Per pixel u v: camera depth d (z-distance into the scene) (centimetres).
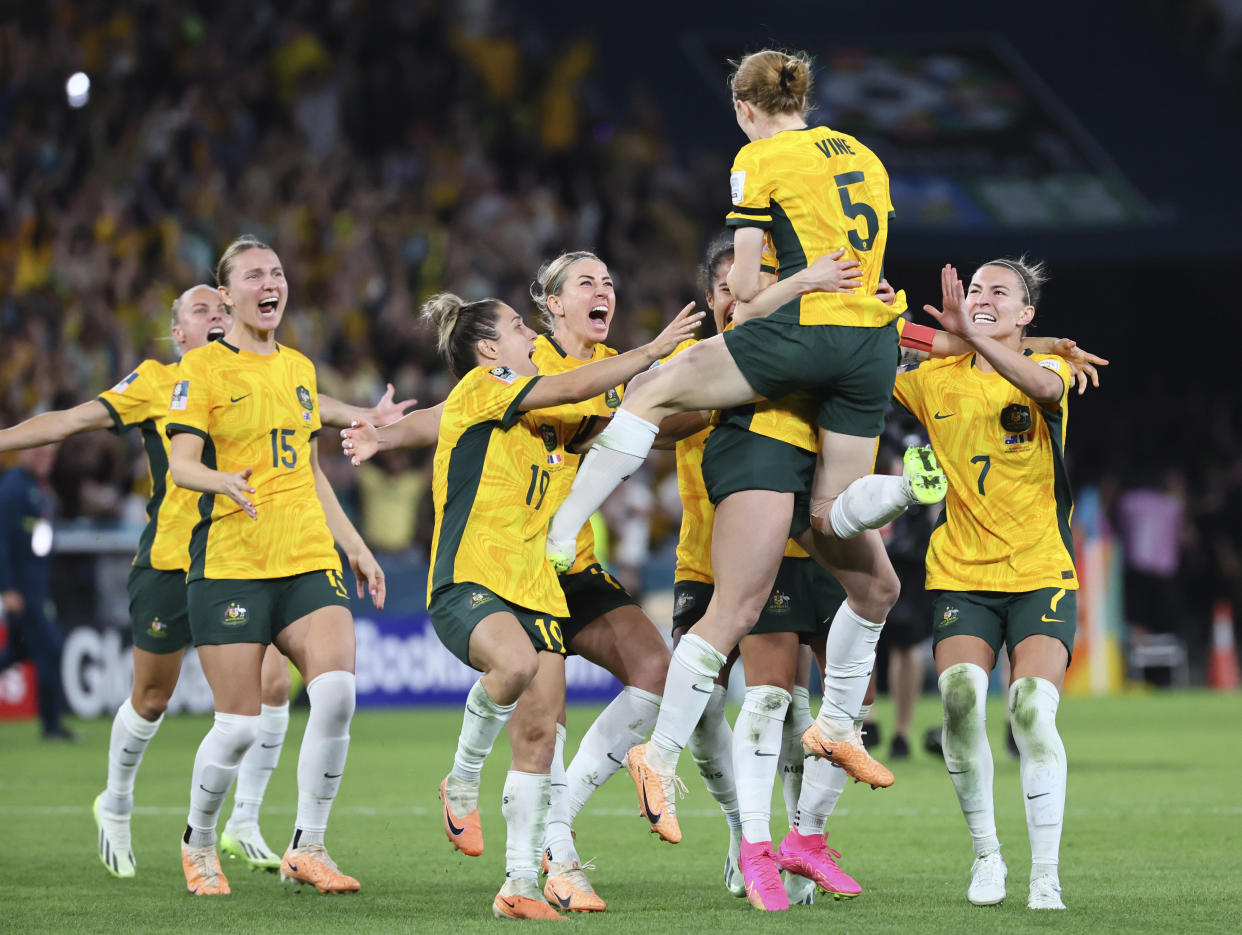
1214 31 9225
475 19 8181
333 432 5859
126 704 2267
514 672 1784
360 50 7525
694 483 2056
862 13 9381
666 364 1828
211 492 2019
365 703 5588
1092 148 8588
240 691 2081
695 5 9075
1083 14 9412
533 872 1819
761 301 1741
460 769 1859
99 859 2394
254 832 2320
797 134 1811
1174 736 4522
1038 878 1855
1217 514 7575
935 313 1917
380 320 6519
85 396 5762
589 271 2047
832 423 1797
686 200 8162
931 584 2012
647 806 1797
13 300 5959
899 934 1644
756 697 1925
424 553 5878
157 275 6216
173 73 6812
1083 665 6681
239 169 6762
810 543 1859
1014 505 1967
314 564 2134
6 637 4912
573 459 2011
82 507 5484
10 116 6500
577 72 8200
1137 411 8838
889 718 5112
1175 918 1755
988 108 8731
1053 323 8850
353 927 1736
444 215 7244
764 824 1881
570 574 2055
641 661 2011
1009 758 3978
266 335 2192
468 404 1881
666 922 1748
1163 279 8856
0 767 3847
